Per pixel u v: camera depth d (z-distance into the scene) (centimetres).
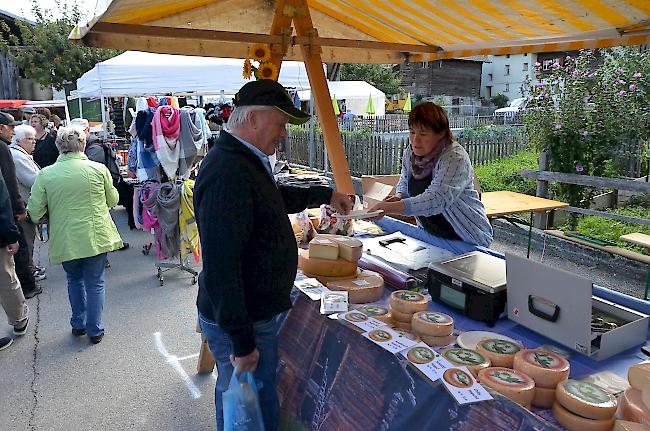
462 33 296
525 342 170
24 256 449
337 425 176
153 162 521
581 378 144
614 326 166
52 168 339
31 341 364
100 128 1194
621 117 558
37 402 286
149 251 594
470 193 258
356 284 215
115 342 361
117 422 266
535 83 637
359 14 305
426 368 146
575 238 443
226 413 169
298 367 202
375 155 895
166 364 328
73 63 2048
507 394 131
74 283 361
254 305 172
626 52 578
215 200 154
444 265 205
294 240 181
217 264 153
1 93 2405
